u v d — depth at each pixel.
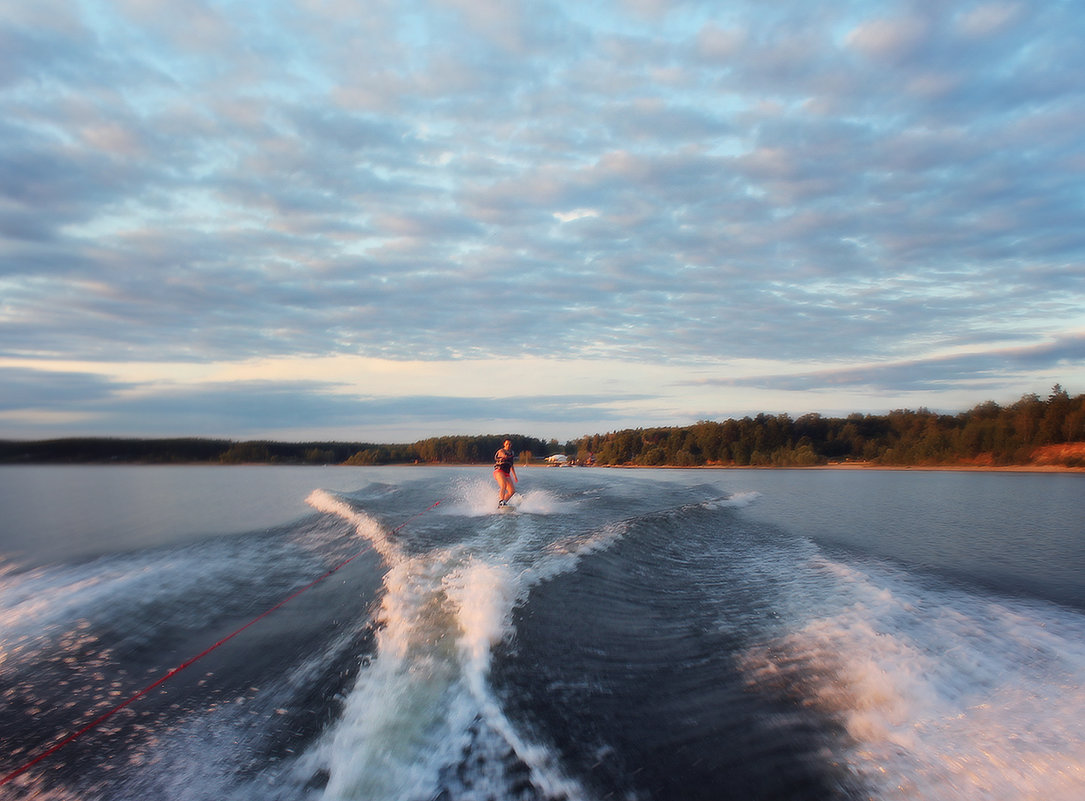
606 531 10.57
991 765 3.31
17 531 12.18
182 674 5.00
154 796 3.37
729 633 5.66
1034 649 4.91
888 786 3.27
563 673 4.74
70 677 4.92
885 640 5.15
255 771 3.57
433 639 5.13
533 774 3.43
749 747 3.71
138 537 11.38
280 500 18.89
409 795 3.24
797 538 11.40
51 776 3.57
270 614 6.52
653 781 3.39
